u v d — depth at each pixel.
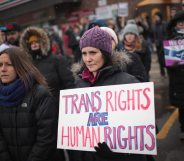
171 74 5.59
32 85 3.05
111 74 2.84
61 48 14.45
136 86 2.65
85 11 23.31
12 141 3.04
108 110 2.72
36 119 3.02
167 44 5.48
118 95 2.70
